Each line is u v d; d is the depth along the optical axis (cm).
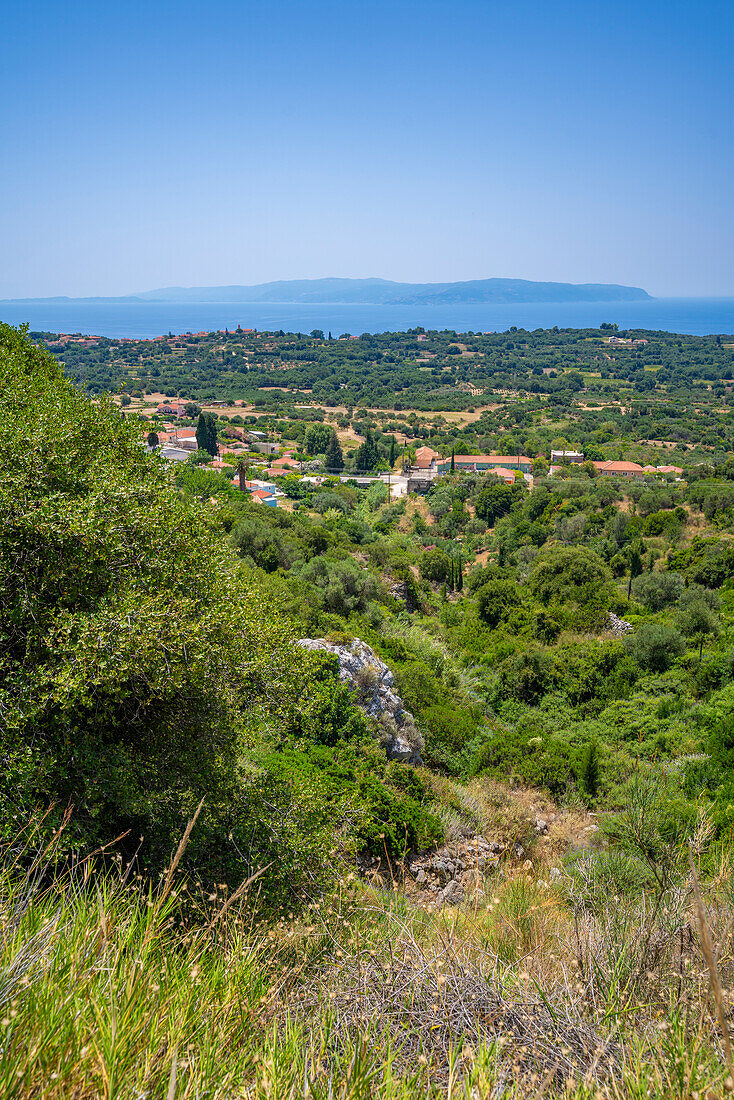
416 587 3812
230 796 543
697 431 13650
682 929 300
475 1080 192
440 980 241
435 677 2042
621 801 1149
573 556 3772
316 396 19938
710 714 1808
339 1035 224
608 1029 231
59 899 303
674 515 5881
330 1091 177
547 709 2191
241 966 250
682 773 1377
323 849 543
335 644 1427
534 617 3120
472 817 1090
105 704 471
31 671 433
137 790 471
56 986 198
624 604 3438
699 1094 174
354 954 290
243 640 598
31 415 609
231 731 574
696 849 389
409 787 1077
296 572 2919
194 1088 176
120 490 558
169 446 10444
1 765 404
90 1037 181
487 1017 235
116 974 211
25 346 1031
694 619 2781
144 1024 192
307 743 1029
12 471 512
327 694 1112
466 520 7194
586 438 13412
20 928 228
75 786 441
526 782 1393
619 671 2309
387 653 1994
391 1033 228
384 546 4228
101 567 502
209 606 578
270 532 3288
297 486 8256
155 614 476
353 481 9494
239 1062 197
